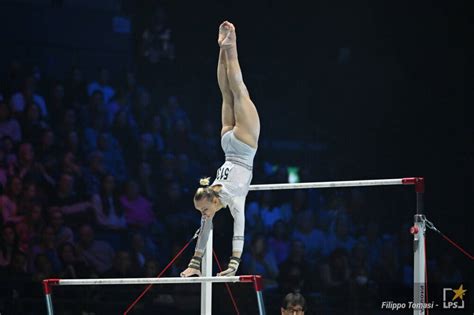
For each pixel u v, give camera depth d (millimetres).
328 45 25859
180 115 22734
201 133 23219
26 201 18828
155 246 19953
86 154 20672
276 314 18906
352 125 24781
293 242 20359
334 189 23188
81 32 23141
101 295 18844
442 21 25062
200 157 22328
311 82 25406
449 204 23547
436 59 24969
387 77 25266
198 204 11281
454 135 24250
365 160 24156
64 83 21594
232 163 11727
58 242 18734
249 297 18906
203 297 13453
